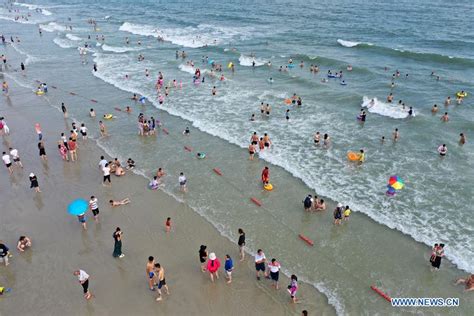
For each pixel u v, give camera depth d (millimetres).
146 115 33344
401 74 44500
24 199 21734
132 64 49969
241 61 50750
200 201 21422
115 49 58812
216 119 32156
